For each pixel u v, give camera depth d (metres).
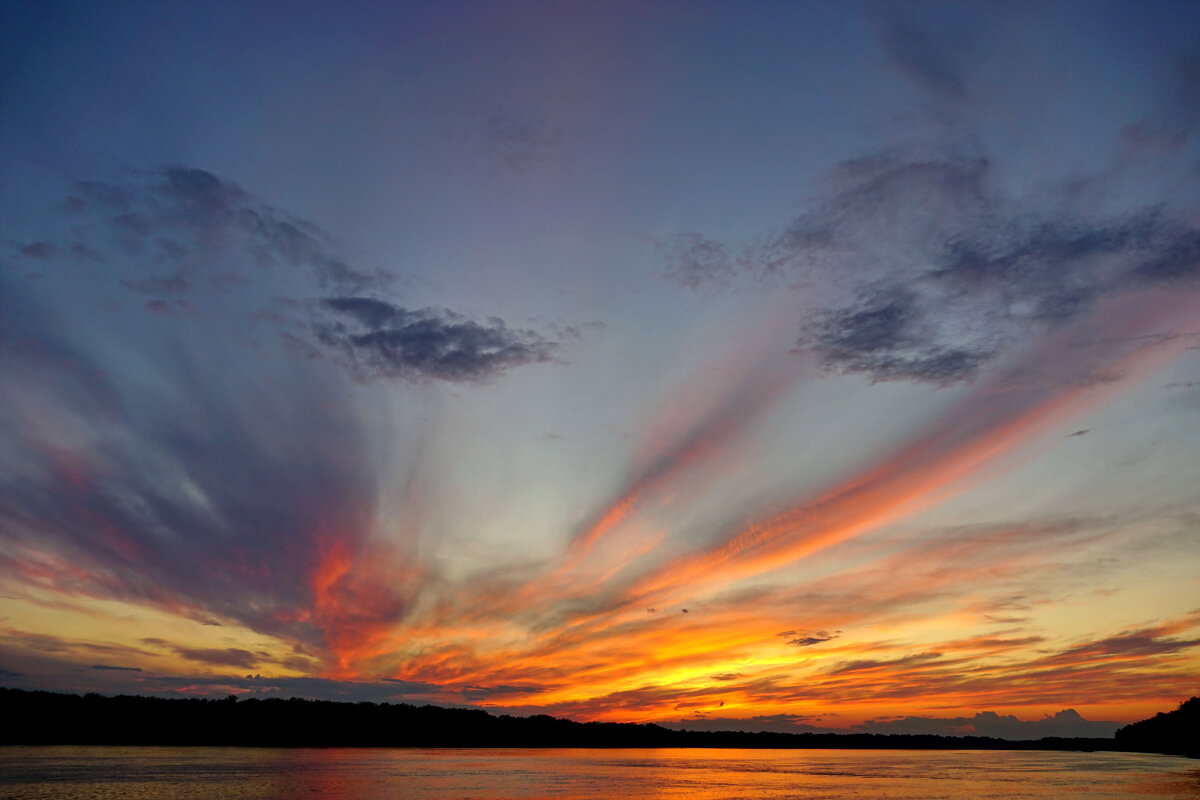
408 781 129.38
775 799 108.00
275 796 98.50
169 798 93.25
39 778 115.94
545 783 131.50
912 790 124.12
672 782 140.38
